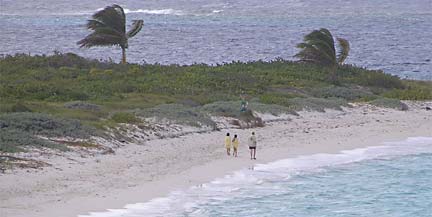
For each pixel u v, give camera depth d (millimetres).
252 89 168625
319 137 128500
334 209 88188
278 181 98938
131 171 97938
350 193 94938
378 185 99375
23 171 91000
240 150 115500
